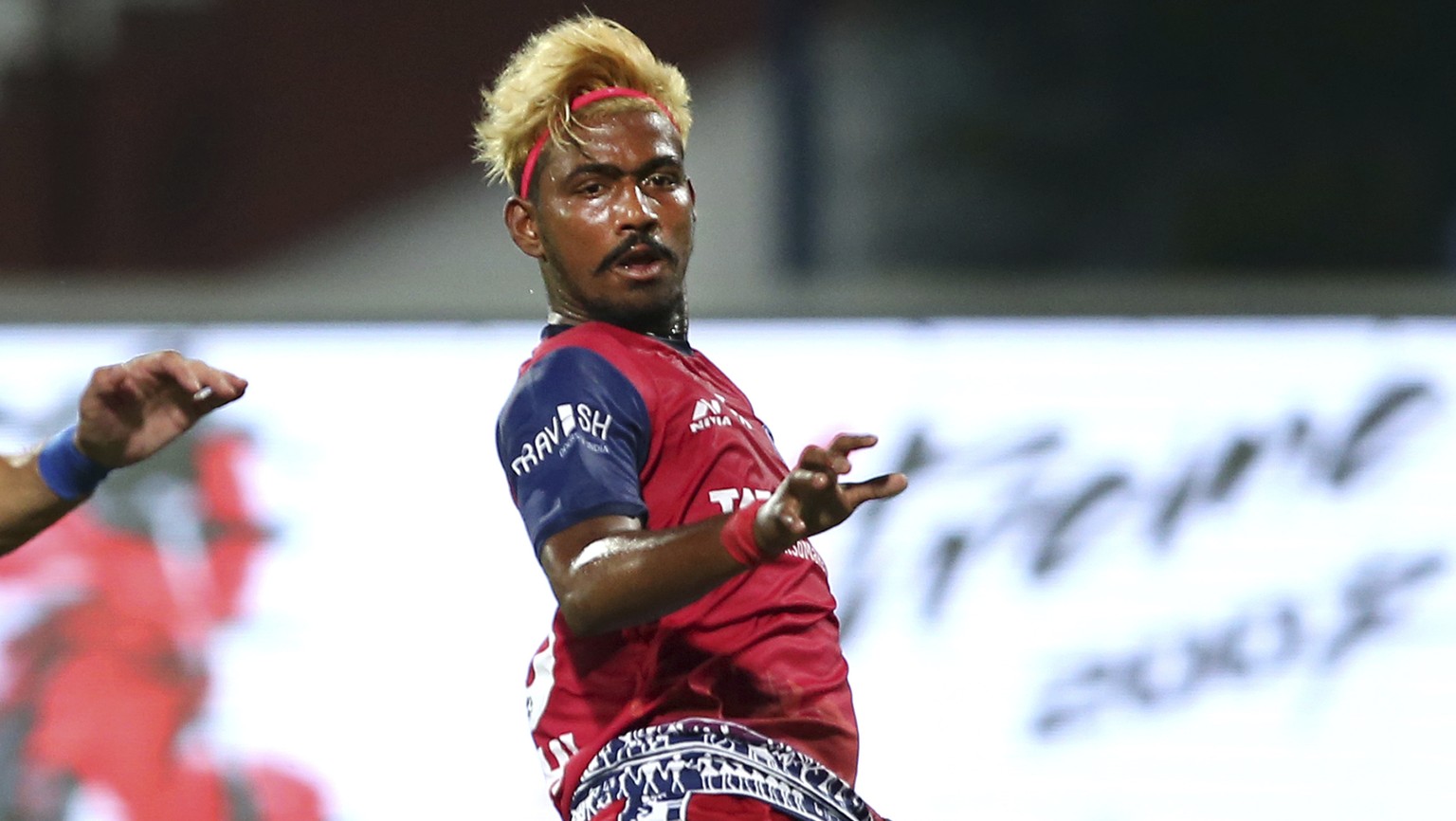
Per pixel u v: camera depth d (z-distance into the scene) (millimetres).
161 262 34812
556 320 10820
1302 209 35125
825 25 35062
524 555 19656
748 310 20000
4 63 34344
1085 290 20406
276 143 35094
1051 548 19875
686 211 10703
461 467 19797
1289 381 20250
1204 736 19672
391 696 19312
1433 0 35156
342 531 19609
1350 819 19609
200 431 19688
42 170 34438
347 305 20125
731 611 10180
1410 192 35125
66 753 19125
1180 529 20000
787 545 8555
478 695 19344
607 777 10133
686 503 10141
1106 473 20016
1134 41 35406
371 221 35156
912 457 19859
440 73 35281
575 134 10562
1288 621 19906
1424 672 19859
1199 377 20250
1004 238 35188
